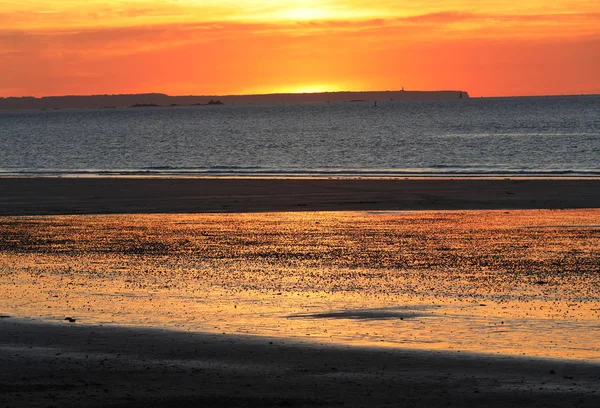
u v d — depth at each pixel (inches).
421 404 1444.4
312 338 1990.7
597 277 2920.8
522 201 5713.6
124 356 1802.4
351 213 5162.4
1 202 5940.0
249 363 1740.9
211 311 2349.9
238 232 4281.5
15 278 2950.3
